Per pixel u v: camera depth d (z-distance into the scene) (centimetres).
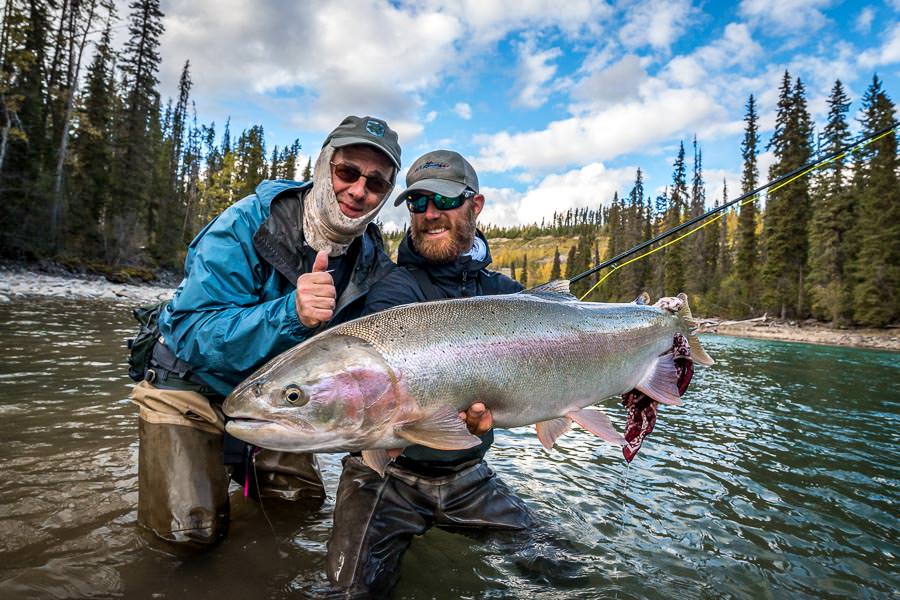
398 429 89
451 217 117
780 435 215
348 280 115
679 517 127
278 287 107
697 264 1872
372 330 90
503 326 100
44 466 130
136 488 121
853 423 246
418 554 106
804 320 1329
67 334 355
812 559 109
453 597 91
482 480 117
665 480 153
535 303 108
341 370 85
